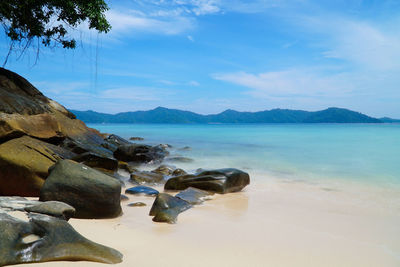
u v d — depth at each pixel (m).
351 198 6.75
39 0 12.55
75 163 5.17
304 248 3.64
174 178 7.61
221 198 6.61
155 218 4.68
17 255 2.48
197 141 26.41
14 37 12.60
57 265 2.51
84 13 13.48
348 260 3.32
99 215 4.59
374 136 32.16
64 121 12.14
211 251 3.39
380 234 4.29
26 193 6.01
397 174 10.22
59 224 3.00
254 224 4.64
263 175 10.06
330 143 23.25
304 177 9.66
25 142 6.93
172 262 2.99
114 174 8.29
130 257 3.02
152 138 30.86
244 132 44.47
